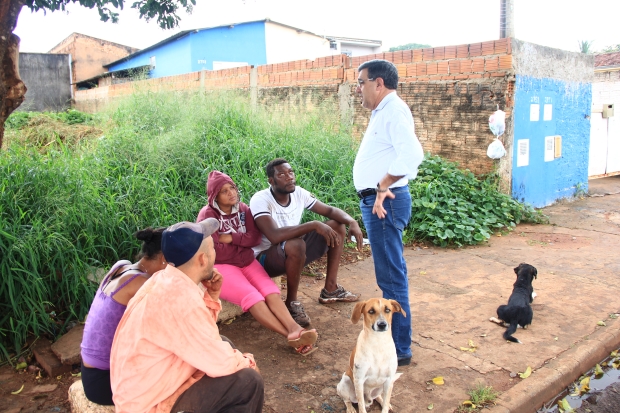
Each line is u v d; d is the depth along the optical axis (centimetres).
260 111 929
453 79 841
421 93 895
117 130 831
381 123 343
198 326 226
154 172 613
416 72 897
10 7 325
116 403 225
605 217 858
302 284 534
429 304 480
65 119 1202
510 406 315
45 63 2311
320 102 1052
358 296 493
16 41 337
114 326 249
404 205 351
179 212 552
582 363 375
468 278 552
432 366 366
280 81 1148
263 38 2703
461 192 782
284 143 771
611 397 351
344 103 1000
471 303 481
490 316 450
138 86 1212
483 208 766
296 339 363
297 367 368
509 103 793
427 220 718
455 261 614
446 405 319
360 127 974
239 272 394
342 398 320
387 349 290
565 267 585
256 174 661
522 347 392
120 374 223
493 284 532
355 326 434
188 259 232
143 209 521
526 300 434
